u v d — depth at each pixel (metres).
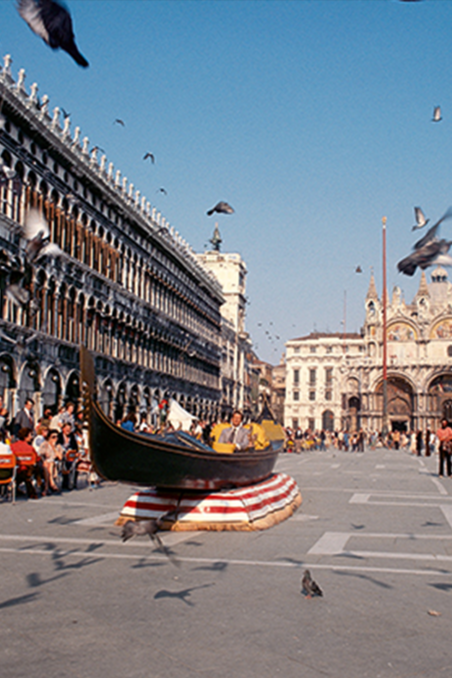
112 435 11.12
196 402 70.38
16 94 30.03
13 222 29.88
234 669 5.91
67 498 18.22
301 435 66.00
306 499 18.66
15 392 31.02
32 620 7.14
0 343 29.61
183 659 6.13
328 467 35.12
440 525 13.93
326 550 10.99
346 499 18.73
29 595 8.09
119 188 44.78
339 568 9.72
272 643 6.57
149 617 7.31
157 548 10.95
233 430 15.34
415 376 118.00
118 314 45.47
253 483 15.00
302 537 12.16
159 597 8.08
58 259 34.97
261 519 13.19
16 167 31.25
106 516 14.53
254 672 5.86
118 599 7.98
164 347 58.16
